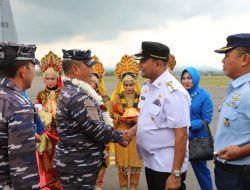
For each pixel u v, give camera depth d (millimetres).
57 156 3111
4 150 2107
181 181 3043
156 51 2906
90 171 3062
